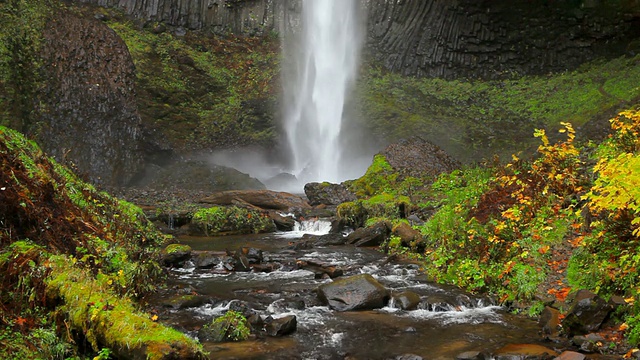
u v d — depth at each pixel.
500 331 6.43
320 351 5.86
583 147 11.97
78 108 20.30
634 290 6.05
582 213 7.62
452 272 8.45
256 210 15.19
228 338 6.14
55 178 8.16
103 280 6.15
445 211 10.29
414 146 18.42
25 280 5.33
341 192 16.55
